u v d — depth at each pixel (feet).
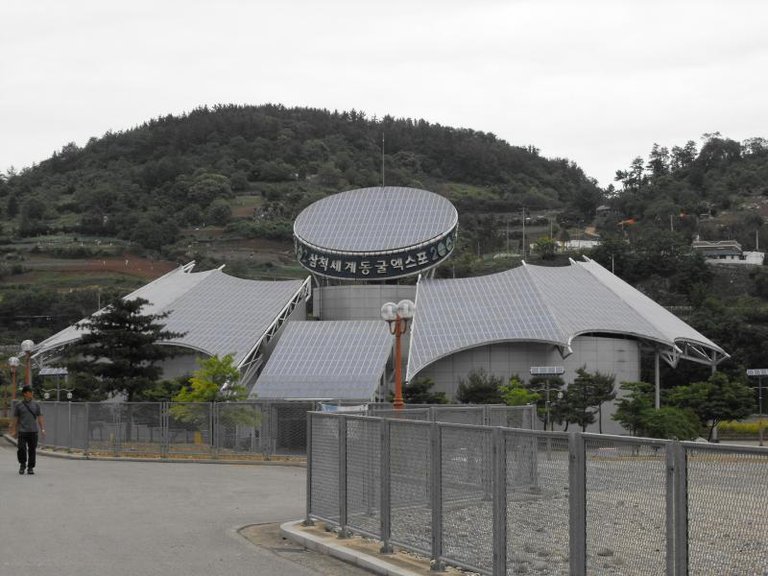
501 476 54.60
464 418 109.91
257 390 302.66
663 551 43.80
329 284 383.65
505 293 352.28
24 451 122.42
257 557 65.10
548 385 286.66
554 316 328.70
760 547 38.99
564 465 50.42
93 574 57.62
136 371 254.68
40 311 590.55
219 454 165.68
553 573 50.93
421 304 354.54
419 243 359.87
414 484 63.52
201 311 355.97
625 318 337.93
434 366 332.39
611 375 311.47
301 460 161.89
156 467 145.89
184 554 65.67
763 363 472.85
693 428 254.06
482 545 56.59
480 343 323.16
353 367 310.86
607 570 47.14
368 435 69.26
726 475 40.81
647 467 45.01
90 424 171.22
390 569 59.31
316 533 74.43
